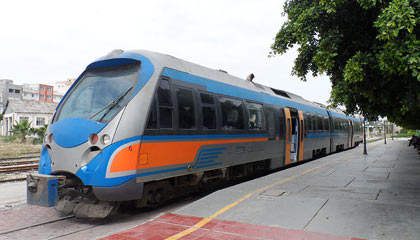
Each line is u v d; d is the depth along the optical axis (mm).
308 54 6648
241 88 9875
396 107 6008
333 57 6074
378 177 9125
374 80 5469
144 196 6371
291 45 6949
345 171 10461
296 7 6477
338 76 6504
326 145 18453
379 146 29625
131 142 5730
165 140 6441
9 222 6039
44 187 5469
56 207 5965
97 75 6832
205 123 7750
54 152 6066
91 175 5582
